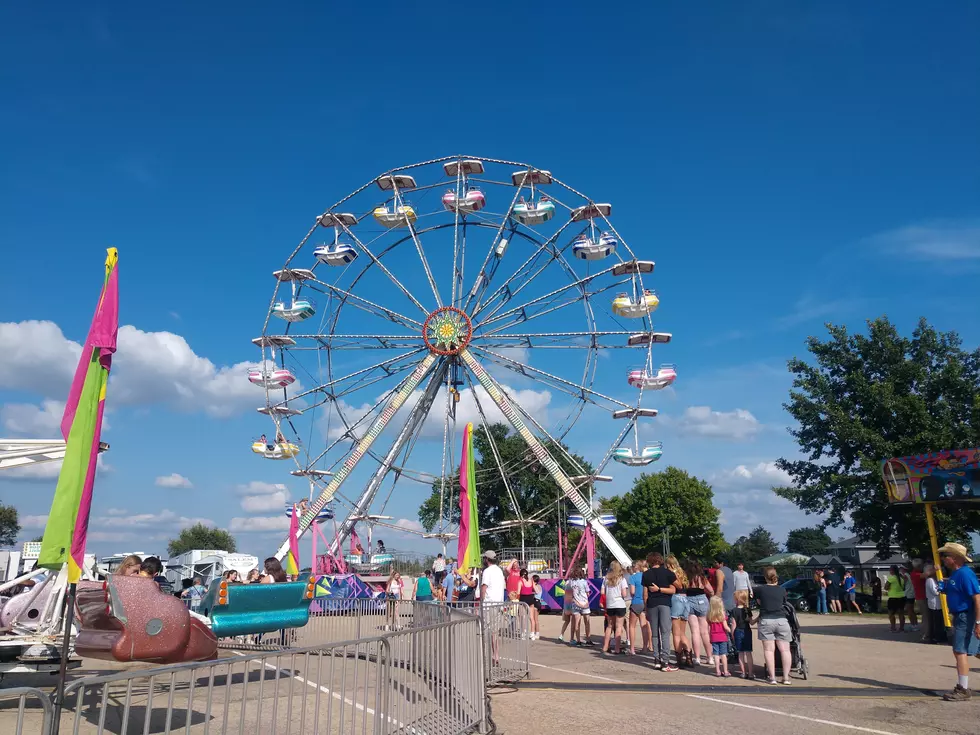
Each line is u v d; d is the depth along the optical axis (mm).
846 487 34719
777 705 10516
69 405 7090
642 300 34812
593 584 29297
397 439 36719
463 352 36625
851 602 32969
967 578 10719
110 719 9125
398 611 16578
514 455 66938
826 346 37969
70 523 6391
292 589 12031
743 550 133500
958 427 33688
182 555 41688
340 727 6352
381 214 37188
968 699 10719
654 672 13828
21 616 11820
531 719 9688
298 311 36219
